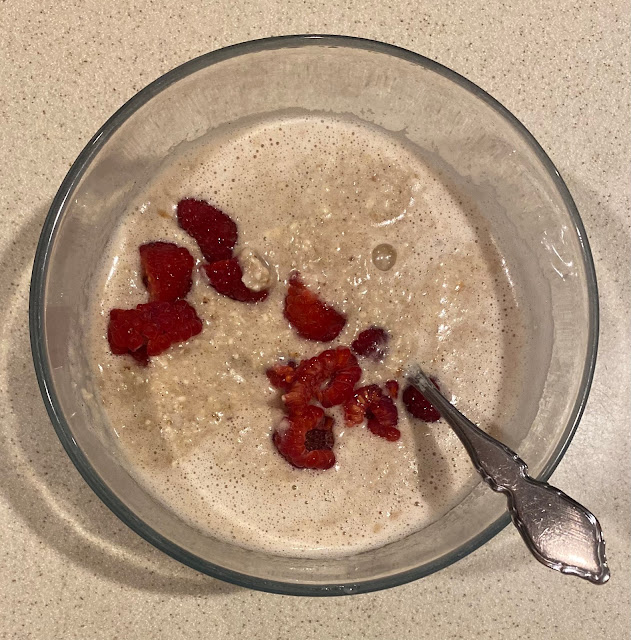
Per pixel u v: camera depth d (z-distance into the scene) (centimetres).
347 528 21
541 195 22
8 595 22
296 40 20
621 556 23
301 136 22
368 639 23
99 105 23
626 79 24
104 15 23
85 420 21
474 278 22
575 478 23
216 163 22
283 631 22
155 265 21
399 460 22
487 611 23
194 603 22
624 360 23
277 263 21
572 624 23
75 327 21
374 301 22
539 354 22
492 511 20
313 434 21
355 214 22
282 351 21
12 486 22
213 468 21
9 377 22
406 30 23
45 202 22
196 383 21
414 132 22
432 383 21
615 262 24
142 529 19
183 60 23
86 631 22
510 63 23
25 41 23
